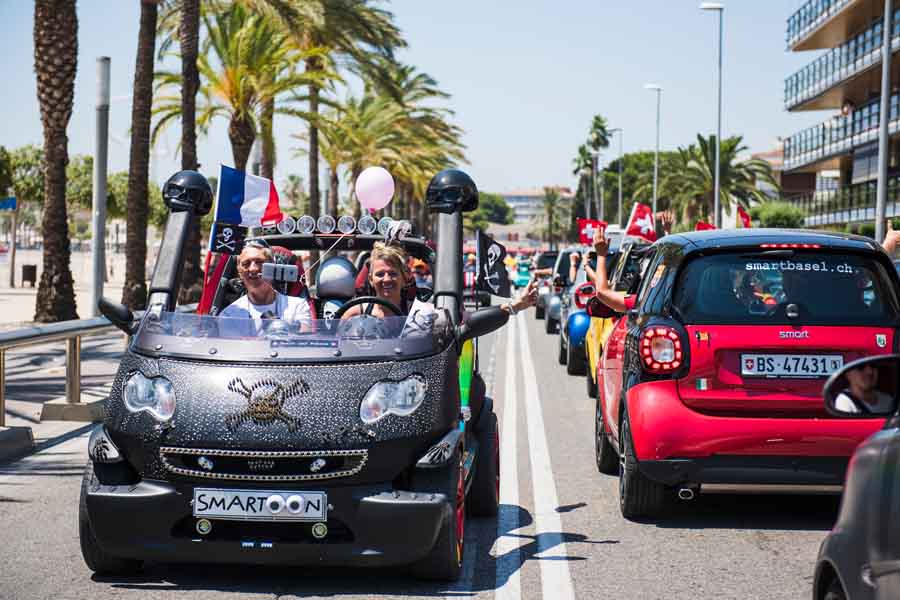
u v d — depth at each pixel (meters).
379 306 6.57
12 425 11.14
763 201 84.62
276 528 5.61
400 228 7.64
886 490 3.40
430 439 5.70
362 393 5.61
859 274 7.00
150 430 5.57
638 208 15.84
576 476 9.02
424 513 5.51
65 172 24.44
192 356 5.75
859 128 55.94
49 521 7.32
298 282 7.38
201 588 5.79
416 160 63.62
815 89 61.38
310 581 5.95
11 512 7.58
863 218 53.38
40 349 18.62
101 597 5.61
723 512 7.69
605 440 8.94
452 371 5.96
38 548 6.62
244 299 6.93
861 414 3.34
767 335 6.81
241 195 7.15
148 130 26.72
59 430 11.02
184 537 5.58
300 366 5.65
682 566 6.30
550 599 5.66
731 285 7.00
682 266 7.12
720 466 6.80
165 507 5.55
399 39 41.06
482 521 7.42
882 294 6.95
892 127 50.22
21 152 63.59
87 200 74.75
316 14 33.31
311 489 5.51
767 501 8.04
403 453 5.60
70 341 11.52
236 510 5.50
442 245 6.68
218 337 5.82
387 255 6.66
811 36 60.62
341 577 6.03
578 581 5.99
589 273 9.10
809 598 5.69
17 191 63.16
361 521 5.52
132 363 5.83
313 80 33.50
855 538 3.55
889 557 3.31
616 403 7.94
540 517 7.53
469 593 5.75
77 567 6.19
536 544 6.80
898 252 11.84
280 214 7.64
